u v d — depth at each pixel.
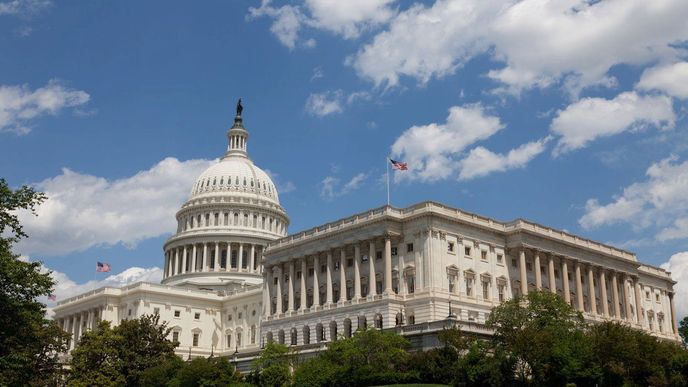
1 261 64.50
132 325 121.50
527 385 82.19
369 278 118.88
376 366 89.00
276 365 101.56
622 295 145.12
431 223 115.31
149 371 112.06
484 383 80.00
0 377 69.88
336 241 125.81
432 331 94.56
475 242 120.94
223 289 188.25
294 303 132.25
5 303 64.50
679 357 84.50
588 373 80.81
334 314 121.62
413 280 115.56
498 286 121.94
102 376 112.19
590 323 129.75
